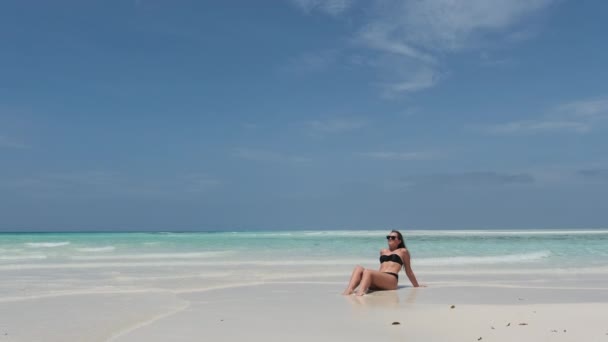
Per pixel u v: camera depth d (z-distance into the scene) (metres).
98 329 6.74
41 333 6.52
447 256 23.34
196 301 9.55
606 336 6.01
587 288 12.09
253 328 6.79
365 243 32.97
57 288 11.67
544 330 6.39
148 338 6.19
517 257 23.05
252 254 24.06
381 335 6.28
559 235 53.22
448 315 7.68
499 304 9.19
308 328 6.75
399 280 14.23
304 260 20.69
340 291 11.30
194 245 30.62
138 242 33.69
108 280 13.45
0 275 14.80
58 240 36.59
